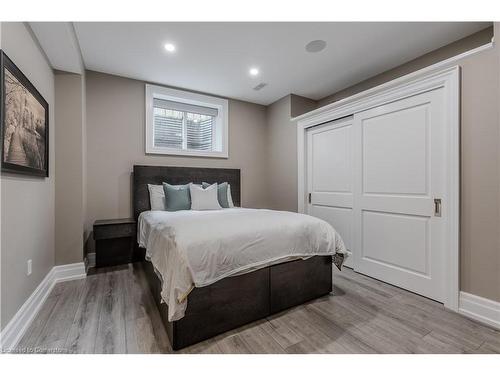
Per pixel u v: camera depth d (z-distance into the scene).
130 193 3.30
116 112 3.21
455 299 1.93
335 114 3.08
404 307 1.99
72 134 2.61
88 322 1.73
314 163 3.49
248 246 1.74
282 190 4.04
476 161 1.84
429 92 2.15
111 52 2.63
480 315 1.80
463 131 1.91
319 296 2.16
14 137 1.53
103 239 2.93
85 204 2.96
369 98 2.66
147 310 1.90
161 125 3.73
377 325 1.73
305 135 3.61
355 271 2.87
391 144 2.47
